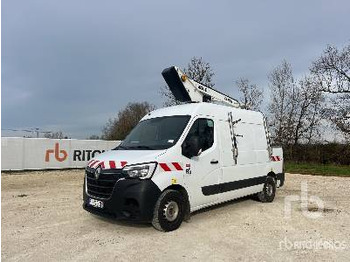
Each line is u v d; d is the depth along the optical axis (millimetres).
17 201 9906
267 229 6742
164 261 5047
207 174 7277
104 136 52531
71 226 6957
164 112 7984
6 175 17109
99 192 6414
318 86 35594
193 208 6941
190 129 7109
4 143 18000
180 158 6703
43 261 5055
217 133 7766
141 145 7160
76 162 20844
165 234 6277
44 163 19562
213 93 9508
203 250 5492
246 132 8859
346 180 15555
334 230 6695
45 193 11500
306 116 35906
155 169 6199
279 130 36250
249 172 8695
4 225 7102
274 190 9820
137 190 6016
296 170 21859
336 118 32906
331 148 31891
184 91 8617
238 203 9375
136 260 5082
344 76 34500
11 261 5062
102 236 6230
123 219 6090
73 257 5207
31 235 6359
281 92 37438
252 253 5375
